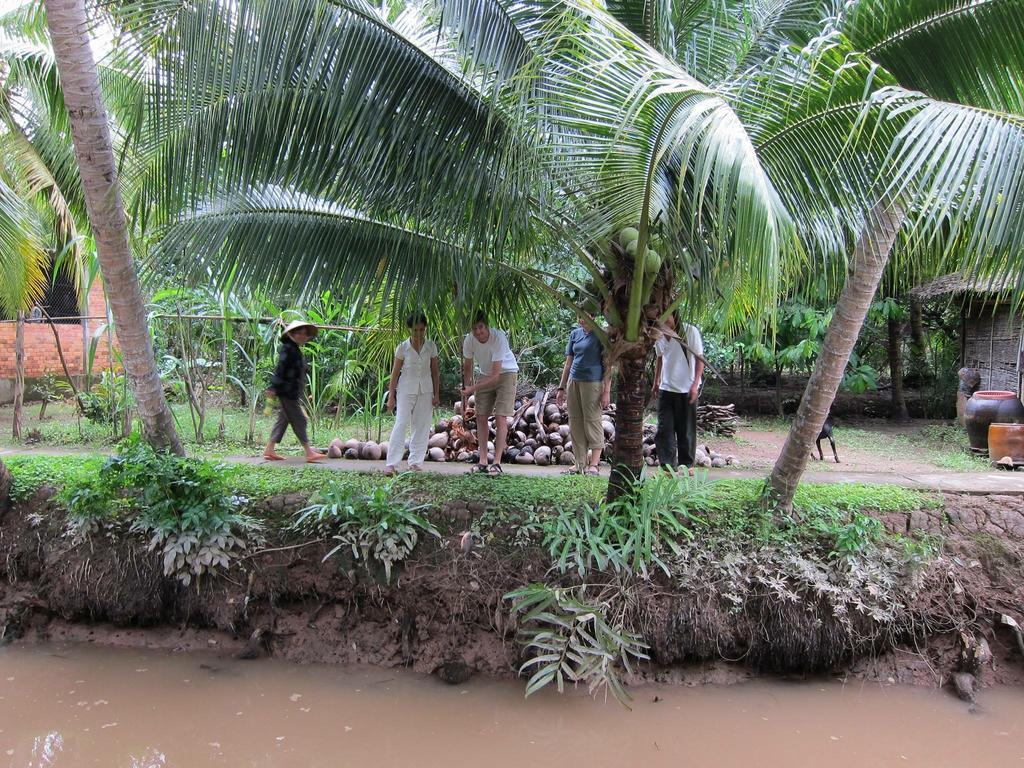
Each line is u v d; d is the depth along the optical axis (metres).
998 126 2.43
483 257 3.73
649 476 5.48
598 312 4.59
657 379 5.94
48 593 4.52
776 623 4.08
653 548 4.19
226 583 4.40
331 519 4.44
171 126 3.66
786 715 3.78
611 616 4.00
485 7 3.45
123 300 4.48
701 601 4.08
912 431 9.85
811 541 4.33
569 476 5.49
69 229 7.80
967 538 4.50
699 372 5.64
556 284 5.11
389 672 4.11
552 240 4.29
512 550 4.27
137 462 4.41
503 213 3.63
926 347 12.01
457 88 3.62
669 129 2.92
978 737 3.59
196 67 3.46
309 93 3.52
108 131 4.13
